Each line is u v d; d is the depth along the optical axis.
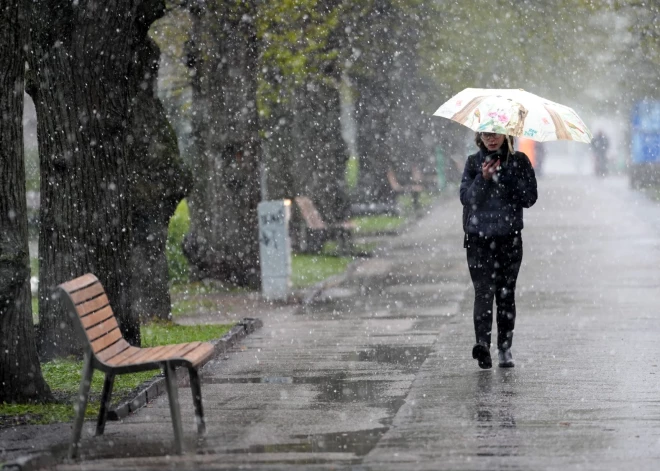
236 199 50.00
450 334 31.55
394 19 74.69
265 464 16.36
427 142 126.25
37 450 17.62
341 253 63.94
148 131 36.91
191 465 16.33
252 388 23.62
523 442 17.62
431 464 16.22
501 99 23.62
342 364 26.64
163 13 33.09
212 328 34.75
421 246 68.00
